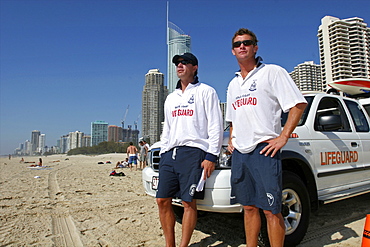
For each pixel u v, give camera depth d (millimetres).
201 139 2781
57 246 3430
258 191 2371
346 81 4902
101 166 20781
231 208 2756
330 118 3512
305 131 3594
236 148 2518
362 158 4336
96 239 3639
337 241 3322
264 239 2777
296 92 2336
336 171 3795
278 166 2328
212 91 2906
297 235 3037
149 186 3766
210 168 2717
